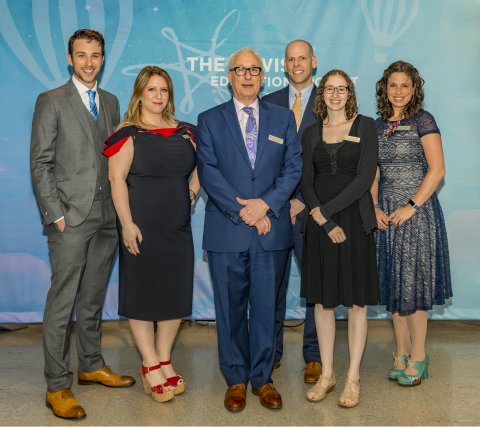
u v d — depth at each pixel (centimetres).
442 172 321
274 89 424
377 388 324
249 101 300
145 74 298
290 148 303
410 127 324
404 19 419
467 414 289
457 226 429
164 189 298
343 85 302
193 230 432
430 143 321
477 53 420
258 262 297
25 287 425
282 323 353
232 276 297
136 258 296
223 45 421
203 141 297
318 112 314
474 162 426
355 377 304
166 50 420
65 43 416
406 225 323
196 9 419
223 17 420
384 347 399
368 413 290
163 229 298
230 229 294
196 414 290
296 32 420
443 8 418
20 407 300
